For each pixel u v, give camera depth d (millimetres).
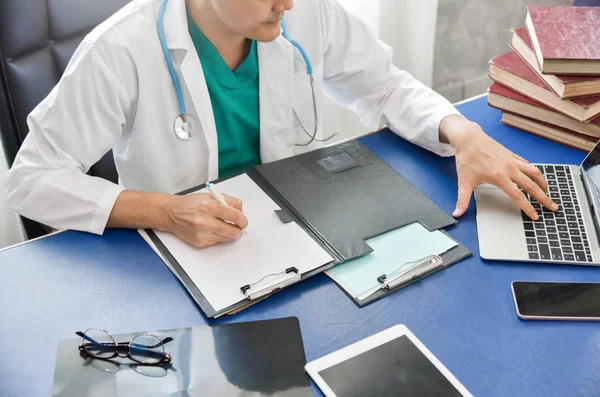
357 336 911
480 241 1077
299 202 1136
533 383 848
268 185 1178
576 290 985
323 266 1007
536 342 906
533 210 1125
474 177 1186
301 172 1213
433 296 979
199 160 1306
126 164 1317
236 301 944
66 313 940
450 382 841
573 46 1258
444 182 1230
